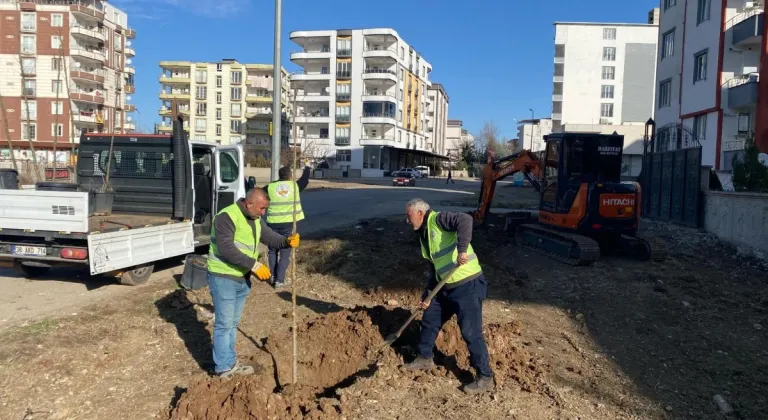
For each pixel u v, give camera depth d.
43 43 51.16
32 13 51.09
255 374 5.07
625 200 11.06
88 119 53.22
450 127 130.25
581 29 68.19
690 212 15.12
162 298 7.57
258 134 81.56
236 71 82.06
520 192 35.47
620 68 68.00
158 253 8.48
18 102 50.78
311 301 7.77
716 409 5.14
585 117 69.00
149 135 9.81
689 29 28.30
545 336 6.82
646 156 18.27
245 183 11.31
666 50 32.09
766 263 11.30
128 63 65.62
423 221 5.20
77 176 10.25
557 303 8.34
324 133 70.12
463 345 5.80
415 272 9.01
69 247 7.42
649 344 6.77
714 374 5.96
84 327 6.29
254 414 4.18
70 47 52.44
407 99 76.69
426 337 5.30
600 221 10.98
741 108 24.52
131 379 5.07
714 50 25.84
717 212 13.79
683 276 10.01
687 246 13.02
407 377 5.14
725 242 13.14
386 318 6.24
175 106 9.02
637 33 67.50
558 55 69.62
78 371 5.17
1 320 6.52
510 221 13.59
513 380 5.30
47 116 51.00
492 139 92.06
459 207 22.73
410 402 4.70
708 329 7.41
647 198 18.11
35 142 49.66
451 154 107.44
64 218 7.38
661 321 7.66
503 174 13.61
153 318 6.72
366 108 68.44
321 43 70.38
